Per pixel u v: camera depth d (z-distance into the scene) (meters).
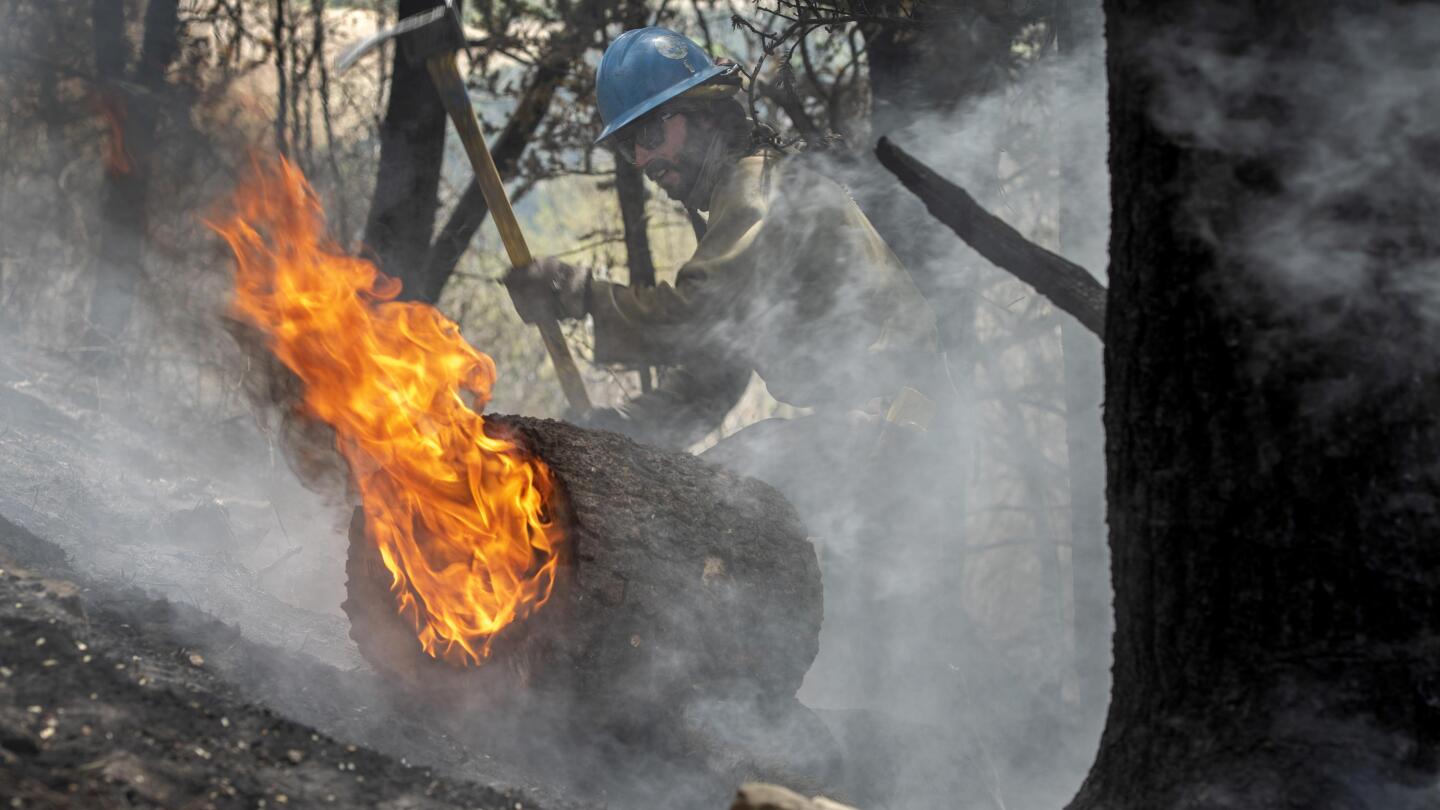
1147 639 2.36
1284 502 2.18
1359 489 2.14
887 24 4.97
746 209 4.14
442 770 2.72
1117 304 2.39
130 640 2.70
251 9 7.70
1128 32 2.32
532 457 3.09
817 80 6.11
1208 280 2.21
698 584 3.09
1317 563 2.16
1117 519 2.42
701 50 4.31
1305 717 2.17
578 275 4.17
